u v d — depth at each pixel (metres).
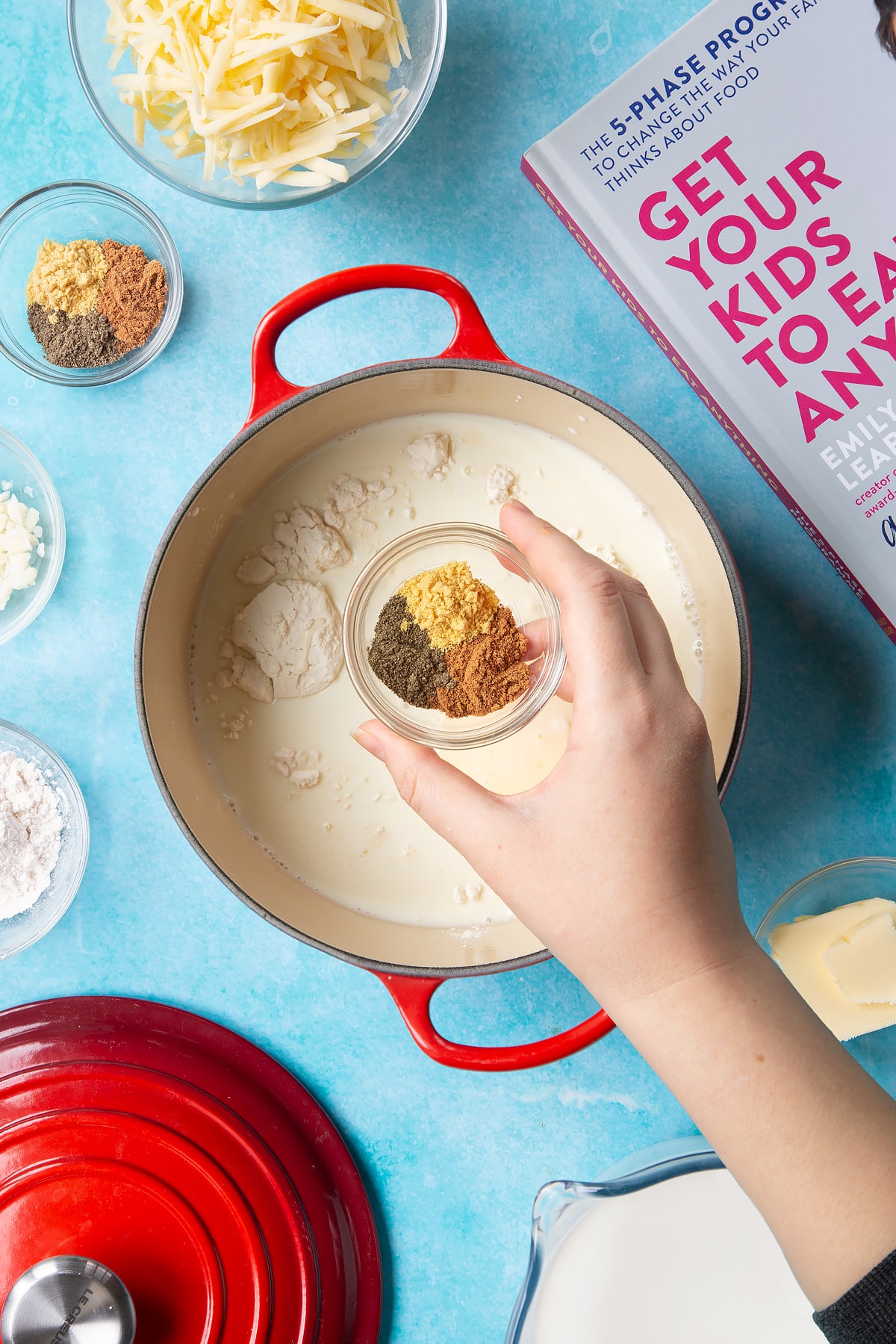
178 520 0.60
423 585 0.59
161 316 0.66
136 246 0.67
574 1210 0.65
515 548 0.61
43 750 0.66
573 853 0.55
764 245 0.64
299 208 0.67
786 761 0.67
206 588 0.65
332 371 0.67
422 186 0.67
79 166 0.67
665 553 0.65
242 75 0.60
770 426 0.65
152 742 0.60
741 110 0.63
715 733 0.64
